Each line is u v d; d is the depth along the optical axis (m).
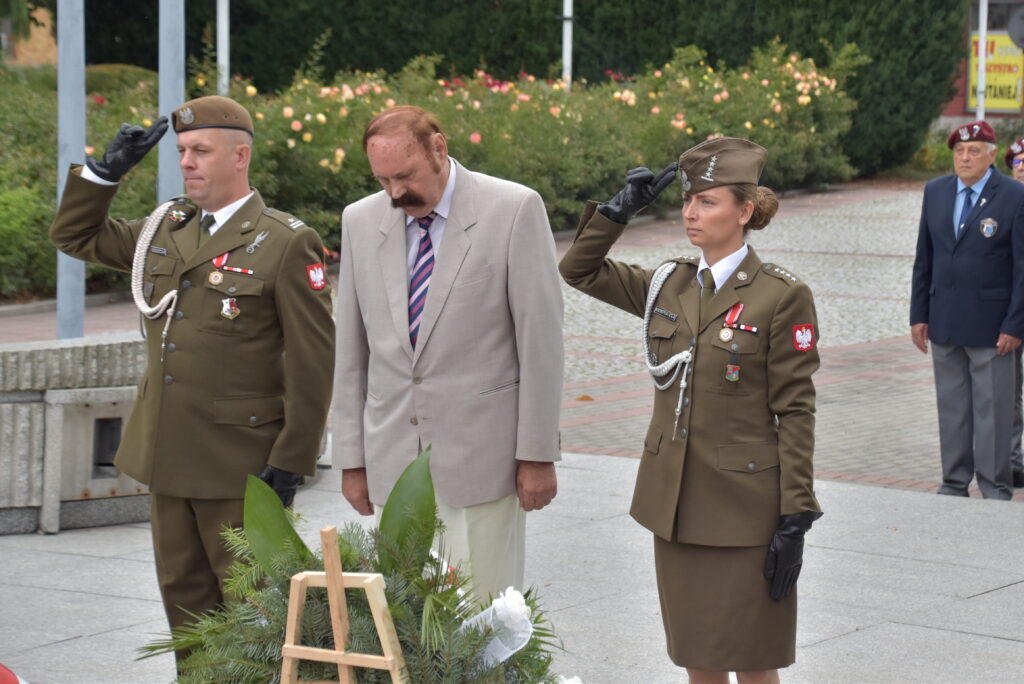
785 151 29.27
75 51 10.45
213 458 4.91
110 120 19.78
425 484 3.48
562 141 24.06
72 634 6.05
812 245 22.73
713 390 4.51
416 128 4.44
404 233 4.71
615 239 4.66
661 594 4.71
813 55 33.12
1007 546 7.70
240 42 34.28
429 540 3.46
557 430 4.69
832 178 32.44
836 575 7.11
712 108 28.69
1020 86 41.38
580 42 34.19
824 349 14.77
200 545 5.05
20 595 6.55
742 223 4.52
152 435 4.95
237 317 4.90
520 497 4.67
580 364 13.91
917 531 7.99
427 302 4.62
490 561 4.70
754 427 4.50
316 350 4.89
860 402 12.26
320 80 30.22
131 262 5.20
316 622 3.30
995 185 8.95
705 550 4.53
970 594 6.82
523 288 4.59
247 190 5.04
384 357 4.70
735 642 4.49
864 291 18.47
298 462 4.89
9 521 7.54
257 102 21.09
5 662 5.69
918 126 33.69
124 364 7.73
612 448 10.39
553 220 23.72
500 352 4.65
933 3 33.19
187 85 22.44
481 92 24.84
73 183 5.04
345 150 20.09
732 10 33.09
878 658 5.92
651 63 32.81
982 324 8.98
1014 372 9.12
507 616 3.36
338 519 7.97
